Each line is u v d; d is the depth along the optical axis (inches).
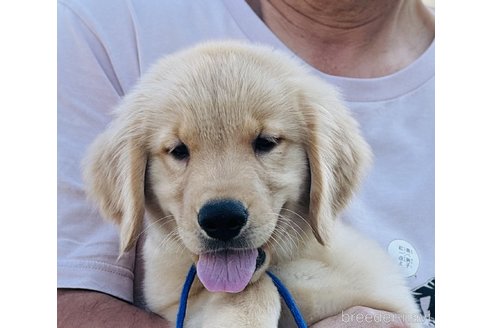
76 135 30.8
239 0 32.7
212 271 28.0
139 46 31.9
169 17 32.3
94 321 29.5
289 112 29.1
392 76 32.7
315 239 30.0
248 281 28.0
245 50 30.3
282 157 28.8
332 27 32.9
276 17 33.2
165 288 30.0
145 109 29.5
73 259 29.9
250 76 29.1
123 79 31.8
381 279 30.2
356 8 32.7
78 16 31.7
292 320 29.2
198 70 29.3
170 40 32.1
